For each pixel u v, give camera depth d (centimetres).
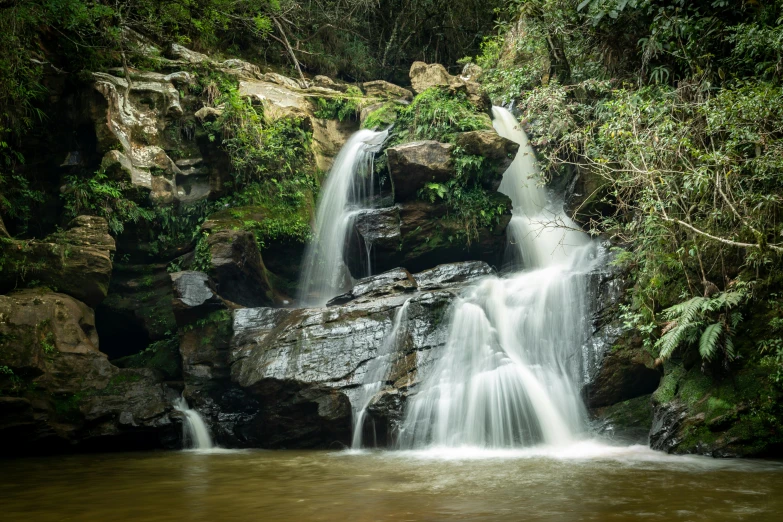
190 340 1245
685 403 873
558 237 1410
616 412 985
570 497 573
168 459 962
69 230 1298
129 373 1193
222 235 1367
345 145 1714
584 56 1338
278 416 1116
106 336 1486
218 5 1841
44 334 1134
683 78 1140
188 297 1240
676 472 702
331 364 1102
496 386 982
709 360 829
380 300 1179
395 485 660
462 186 1399
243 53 2139
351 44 2356
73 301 1234
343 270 1527
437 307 1108
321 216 1612
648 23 1174
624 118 982
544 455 866
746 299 853
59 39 1507
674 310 860
